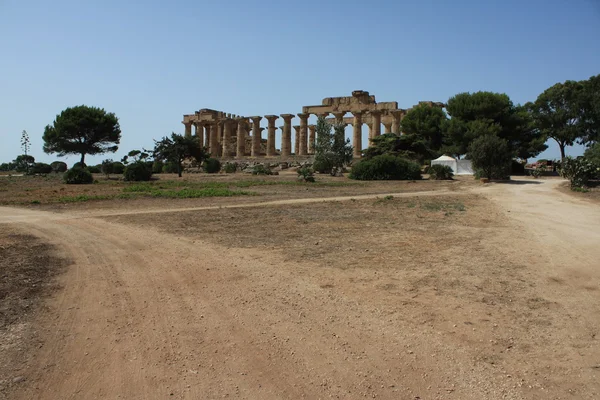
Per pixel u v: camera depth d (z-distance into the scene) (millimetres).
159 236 13523
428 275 8797
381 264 9758
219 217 17953
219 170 68688
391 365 5156
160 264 9914
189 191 30109
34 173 63844
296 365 5172
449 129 55906
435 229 14594
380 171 45875
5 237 13234
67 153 80688
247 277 8820
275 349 5578
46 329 6191
